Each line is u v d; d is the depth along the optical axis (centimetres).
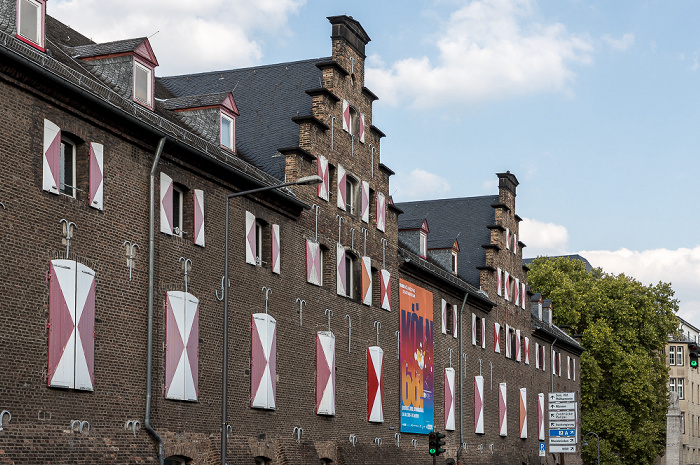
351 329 3747
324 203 3591
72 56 2723
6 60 2027
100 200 2358
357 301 3825
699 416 12875
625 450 7906
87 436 2248
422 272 4503
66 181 2306
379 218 4094
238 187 3002
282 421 3173
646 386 7819
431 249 5281
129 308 2450
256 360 3022
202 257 2800
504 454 5647
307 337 3391
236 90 3922
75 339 2214
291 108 3744
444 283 4788
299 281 3366
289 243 3319
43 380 2114
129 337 2441
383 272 4069
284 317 3244
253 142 3625
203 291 2792
